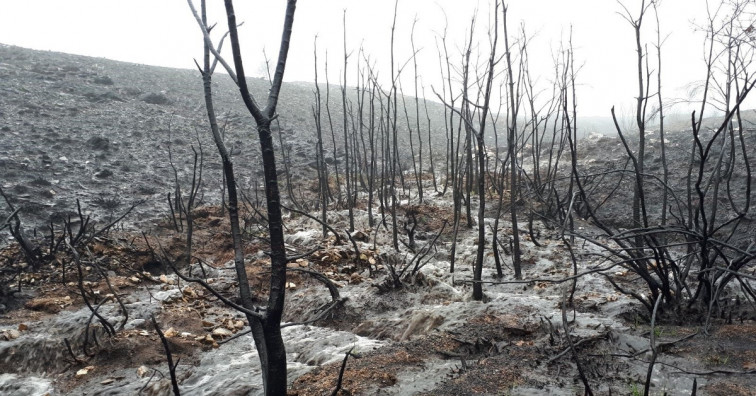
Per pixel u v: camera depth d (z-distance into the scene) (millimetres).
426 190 11516
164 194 11117
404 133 19484
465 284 6469
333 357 4477
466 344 4426
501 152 15016
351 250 7547
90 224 9188
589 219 9234
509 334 4570
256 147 14727
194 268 7793
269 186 2500
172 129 14977
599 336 4254
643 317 4828
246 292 2932
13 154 11469
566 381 3641
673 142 11859
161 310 6137
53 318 6035
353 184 12414
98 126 14094
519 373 3781
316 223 9438
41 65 17906
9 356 5391
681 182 9805
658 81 7004
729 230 7707
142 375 4871
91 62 20141
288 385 3969
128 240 8375
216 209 10305
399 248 8055
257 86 21719
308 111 19859
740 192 8875
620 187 10125
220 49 3088
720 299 5051
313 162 14156
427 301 5953
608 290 5938
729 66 5793
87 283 6898
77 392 4766
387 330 5457
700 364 3818
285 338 5398
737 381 3521
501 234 8367
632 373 3729
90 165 11836
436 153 16719
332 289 6047
